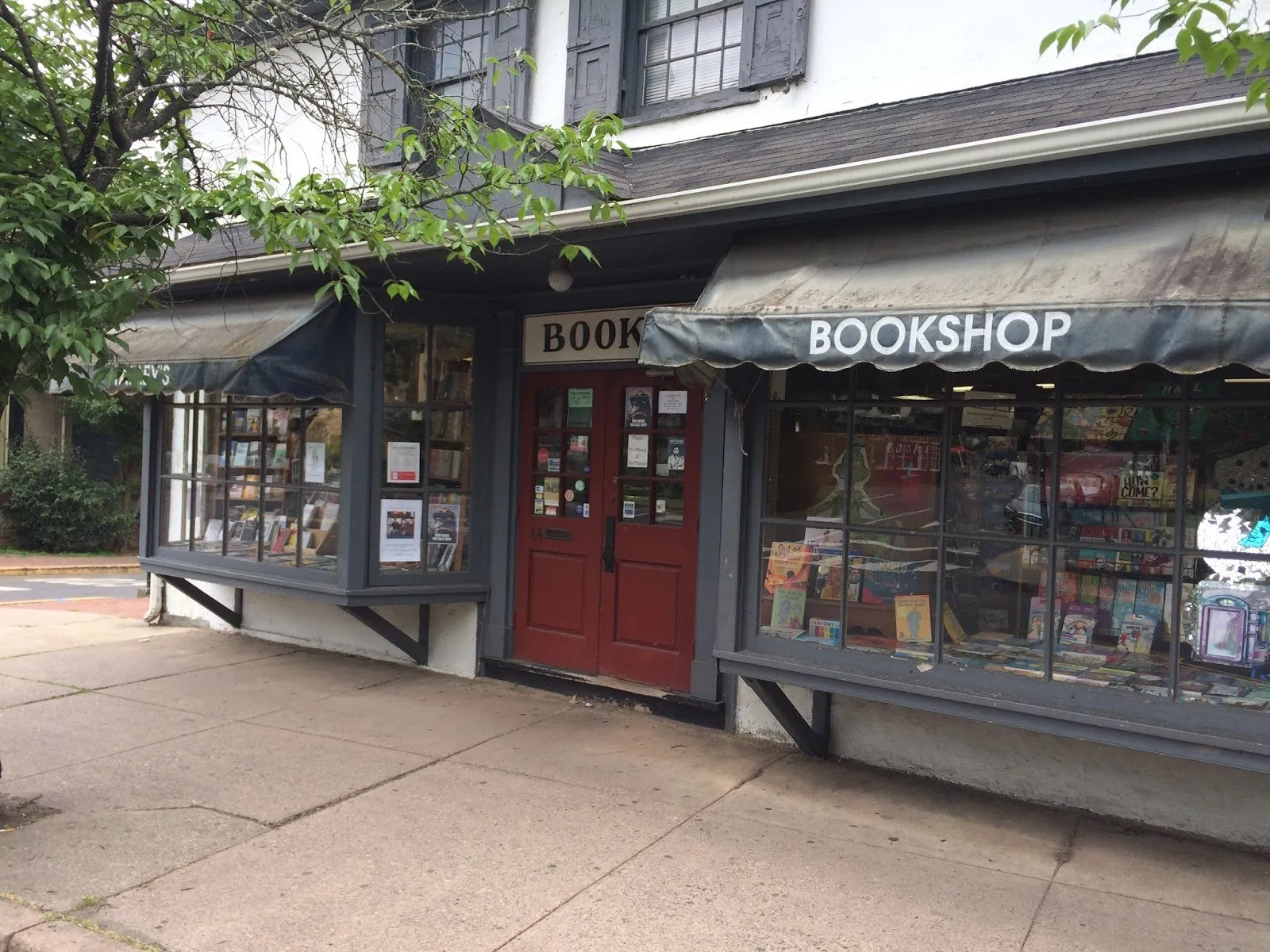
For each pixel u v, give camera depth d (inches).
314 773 196.1
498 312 262.8
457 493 264.1
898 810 179.6
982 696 159.6
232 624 328.8
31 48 190.9
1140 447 158.7
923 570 175.5
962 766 192.2
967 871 154.6
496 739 217.8
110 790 185.8
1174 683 150.2
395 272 241.3
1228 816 166.4
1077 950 130.8
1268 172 147.5
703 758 206.8
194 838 164.2
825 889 147.7
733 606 188.1
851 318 153.3
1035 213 163.6
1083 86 181.6
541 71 270.4
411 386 257.1
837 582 183.3
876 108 213.5
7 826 168.2
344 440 251.9
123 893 144.4
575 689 249.6
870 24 217.3
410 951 129.2
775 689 193.5
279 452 275.1
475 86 285.7
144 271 171.6
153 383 173.5
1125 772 175.6
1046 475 166.6
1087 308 135.1
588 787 189.2
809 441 187.3
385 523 253.8
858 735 204.5
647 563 239.3
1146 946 132.2
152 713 237.1
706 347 166.4
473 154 232.2
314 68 213.8
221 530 291.1
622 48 255.0
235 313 270.1
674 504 235.6
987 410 172.1
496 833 167.2
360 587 249.1
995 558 170.1
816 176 170.7
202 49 220.4
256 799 182.1
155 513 308.0
